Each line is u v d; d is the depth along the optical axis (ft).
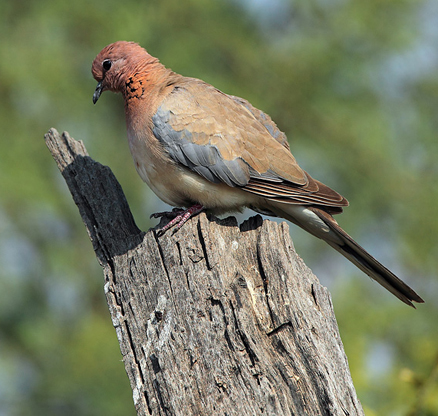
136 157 26.17
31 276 54.49
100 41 53.06
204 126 25.07
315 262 56.54
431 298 55.47
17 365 51.90
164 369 19.40
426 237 54.85
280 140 27.27
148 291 21.21
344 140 54.85
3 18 54.75
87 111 54.70
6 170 51.34
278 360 18.67
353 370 27.68
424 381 23.63
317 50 54.95
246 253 20.51
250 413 18.35
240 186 25.20
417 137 56.90
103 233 23.91
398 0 55.36
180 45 52.39
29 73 52.80
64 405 47.39
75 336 48.83
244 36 54.65
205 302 20.02
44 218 55.06
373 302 44.50
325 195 25.20
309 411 18.19
